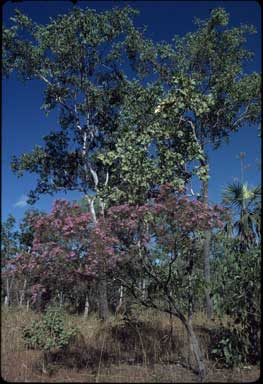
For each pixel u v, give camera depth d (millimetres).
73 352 7215
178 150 8312
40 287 5836
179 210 5879
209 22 12992
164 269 6438
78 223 5582
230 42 13250
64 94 15320
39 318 7969
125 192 7207
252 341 6500
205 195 8578
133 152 7301
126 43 14219
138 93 10719
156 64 13930
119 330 8312
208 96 8414
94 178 15148
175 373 6145
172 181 7180
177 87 8430
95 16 14297
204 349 7004
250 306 6469
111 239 5660
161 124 8445
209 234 7641
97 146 16094
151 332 8164
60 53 14562
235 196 7828
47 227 5648
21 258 5762
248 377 5895
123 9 14188
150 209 5867
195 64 13500
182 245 6137
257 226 7453
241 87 12625
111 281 6230
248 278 6453
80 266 5656
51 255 5477
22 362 6469
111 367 6500
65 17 14219
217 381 5730
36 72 14781
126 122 10078
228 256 6754
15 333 7523
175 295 6652
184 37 13625
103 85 15422
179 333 8156
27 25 14109
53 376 5984
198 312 9773
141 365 6617
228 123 12828
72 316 10609
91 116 15766
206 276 8023
